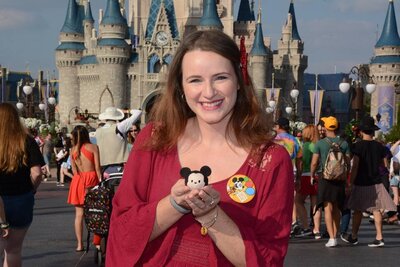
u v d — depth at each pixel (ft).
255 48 373.81
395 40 334.65
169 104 12.04
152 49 354.33
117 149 37.04
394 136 152.87
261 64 372.58
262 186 11.37
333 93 462.19
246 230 10.82
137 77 355.56
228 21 387.14
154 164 11.75
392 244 44.52
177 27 370.12
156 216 10.75
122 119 41.52
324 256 39.14
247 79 12.00
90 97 366.63
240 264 10.87
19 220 23.72
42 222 52.85
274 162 11.44
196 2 374.63
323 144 43.32
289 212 11.53
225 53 11.39
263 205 11.34
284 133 46.19
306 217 47.96
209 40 11.43
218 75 11.37
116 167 36.68
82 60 370.53
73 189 38.55
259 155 11.50
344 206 44.73
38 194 78.89
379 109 256.11
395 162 57.36
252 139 11.61
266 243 11.18
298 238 46.98
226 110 11.49
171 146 11.76
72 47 378.32
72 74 379.14
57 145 126.00
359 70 144.87
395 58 333.21
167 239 11.17
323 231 50.37
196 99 11.47
